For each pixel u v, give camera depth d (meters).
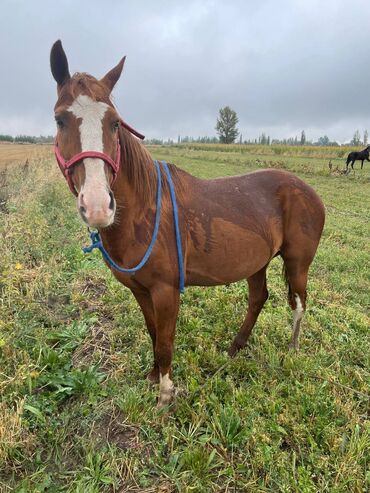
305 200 3.25
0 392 2.63
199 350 3.29
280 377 3.04
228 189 2.93
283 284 4.99
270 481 2.16
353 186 15.84
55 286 4.40
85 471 2.18
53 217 7.07
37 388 2.78
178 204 2.58
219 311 4.05
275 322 3.87
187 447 2.32
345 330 3.79
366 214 10.20
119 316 3.77
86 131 1.92
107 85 2.26
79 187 1.96
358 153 20.83
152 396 2.78
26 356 2.99
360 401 2.79
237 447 2.39
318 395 2.78
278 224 3.13
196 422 2.53
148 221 2.37
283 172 3.33
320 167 22.92
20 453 2.24
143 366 3.15
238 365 3.11
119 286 4.41
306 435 2.46
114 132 2.03
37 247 5.20
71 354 3.26
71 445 2.35
